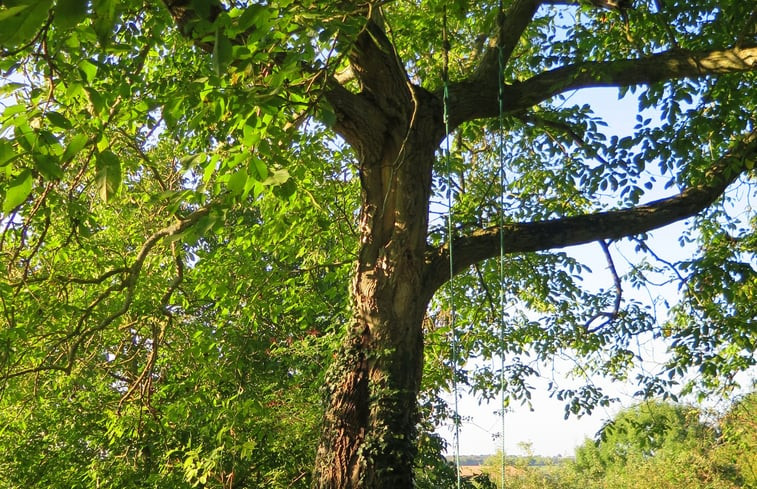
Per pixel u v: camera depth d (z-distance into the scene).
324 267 11.02
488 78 7.74
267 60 4.89
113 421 11.41
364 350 7.09
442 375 12.09
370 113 6.95
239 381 12.05
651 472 27.27
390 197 7.16
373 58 6.77
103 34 2.93
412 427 7.05
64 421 13.77
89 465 13.33
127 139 8.20
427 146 7.28
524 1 7.76
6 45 2.22
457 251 7.48
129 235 11.76
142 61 6.86
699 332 9.90
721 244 10.34
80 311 8.29
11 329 7.82
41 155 4.08
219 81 4.91
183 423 12.25
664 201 8.04
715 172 8.34
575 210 11.43
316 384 11.55
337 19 5.12
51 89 4.54
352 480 6.82
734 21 8.31
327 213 10.64
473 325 12.14
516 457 32.50
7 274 7.22
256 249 11.18
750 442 17.22
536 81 7.81
